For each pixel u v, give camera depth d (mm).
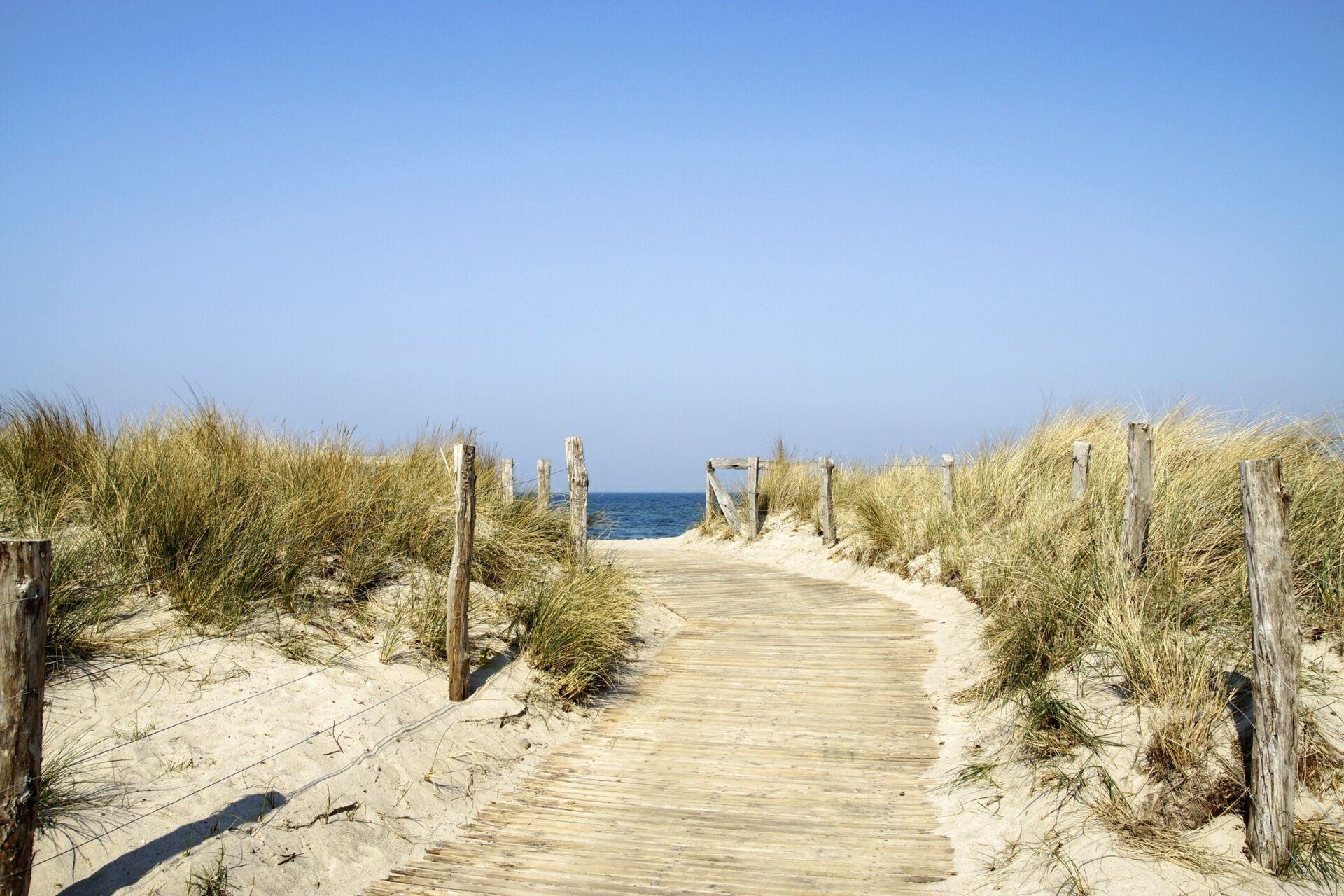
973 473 12219
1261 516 4523
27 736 3785
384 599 7961
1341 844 4504
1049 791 5520
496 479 11391
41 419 8031
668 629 10211
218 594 6895
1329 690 5445
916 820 5641
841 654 9086
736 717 7516
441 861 5180
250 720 5801
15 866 3750
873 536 12977
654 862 5152
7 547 3736
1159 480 8406
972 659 8312
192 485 7504
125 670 5891
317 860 4906
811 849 5293
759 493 17609
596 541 11359
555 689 7652
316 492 8289
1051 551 8336
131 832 4578
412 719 6496
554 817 5797
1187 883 4469
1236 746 5078
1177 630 6227
